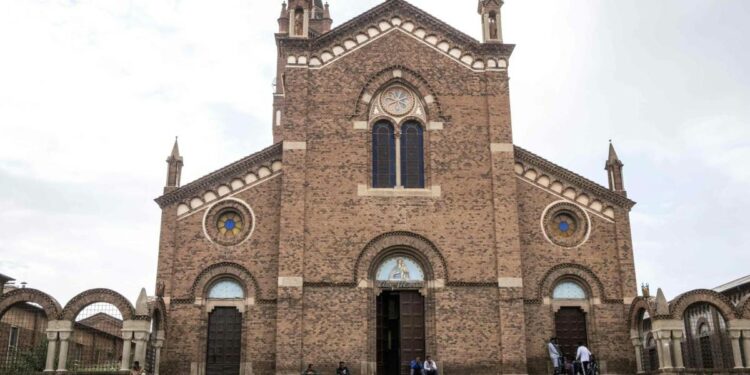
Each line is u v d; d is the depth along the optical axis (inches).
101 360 2122.3
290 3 1589.6
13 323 1756.9
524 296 1480.1
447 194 1487.5
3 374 1472.7
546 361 1448.1
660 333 1362.0
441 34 1592.0
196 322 1424.7
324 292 1411.2
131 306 1309.1
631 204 1562.5
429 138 1524.4
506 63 1582.2
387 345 1443.2
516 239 1459.2
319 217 1453.0
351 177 1482.5
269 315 1434.5
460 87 1562.5
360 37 1579.7
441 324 1411.2
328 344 1384.1
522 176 1560.0
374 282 1443.2
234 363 1419.8
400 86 1566.2
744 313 1369.3
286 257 1414.9
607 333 1480.1
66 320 1302.9
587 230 1540.4
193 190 1498.5
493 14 1622.8
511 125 1533.0
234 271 1457.9
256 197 1508.4
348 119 1520.7
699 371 1333.7
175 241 1469.0
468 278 1439.5
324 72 1547.7
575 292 1510.8
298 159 1476.4
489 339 1408.7
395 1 1600.6
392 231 1457.9
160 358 1395.2
